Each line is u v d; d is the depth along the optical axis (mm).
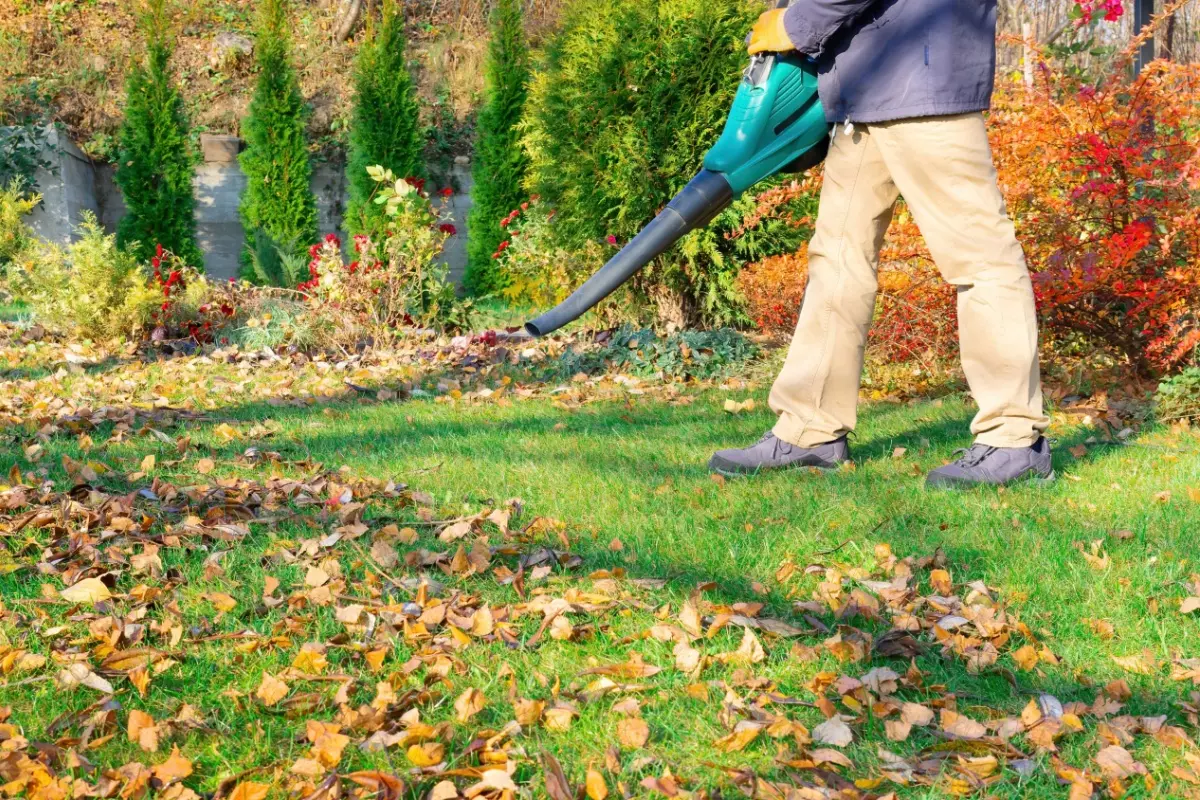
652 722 1753
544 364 6723
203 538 2734
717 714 1776
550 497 3176
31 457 3658
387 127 12945
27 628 2104
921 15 3027
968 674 1962
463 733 1710
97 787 1521
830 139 3371
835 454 3588
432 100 15625
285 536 2766
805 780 1580
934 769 1611
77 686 1859
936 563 2520
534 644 2053
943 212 3193
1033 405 3275
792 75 3254
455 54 16516
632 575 2434
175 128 12945
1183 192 4746
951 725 1728
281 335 7461
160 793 1526
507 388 5859
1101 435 4102
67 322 7656
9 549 2602
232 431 4281
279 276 11266
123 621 2117
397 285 7762
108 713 1738
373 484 3305
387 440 4188
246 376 6320
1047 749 1664
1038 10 13680
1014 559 2537
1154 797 1529
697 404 5297
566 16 8289
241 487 3225
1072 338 5527
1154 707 1815
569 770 1597
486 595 2328
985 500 3070
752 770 1571
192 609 2234
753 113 3271
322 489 3260
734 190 3352
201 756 1642
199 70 15625
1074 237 4914
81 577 2385
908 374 5629
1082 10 5207
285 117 13102
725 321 8250
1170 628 2135
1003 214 3188
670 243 3361
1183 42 11938
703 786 1543
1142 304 4664
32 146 12820
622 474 3479
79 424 4355
